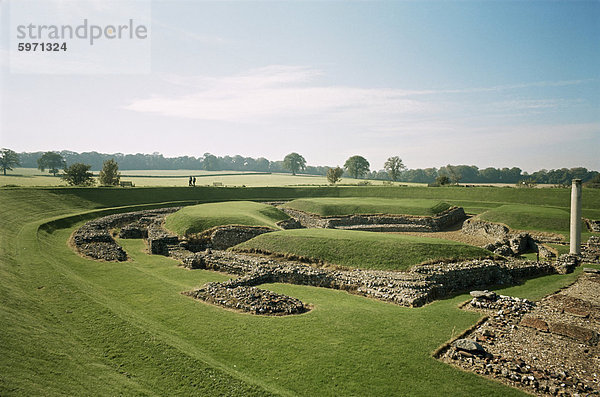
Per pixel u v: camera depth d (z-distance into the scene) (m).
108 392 11.44
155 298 21.56
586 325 19.86
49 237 36.22
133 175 159.62
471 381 13.88
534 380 13.83
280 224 54.00
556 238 47.00
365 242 33.56
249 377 13.52
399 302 22.78
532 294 25.83
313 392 12.93
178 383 12.60
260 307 20.30
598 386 13.70
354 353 15.70
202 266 31.95
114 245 36.97
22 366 11.59
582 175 195.12
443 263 30.20
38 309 16.59
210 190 89.50
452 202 81.38
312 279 27.28
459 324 19.25
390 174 178.00
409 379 13.89
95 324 16.06
